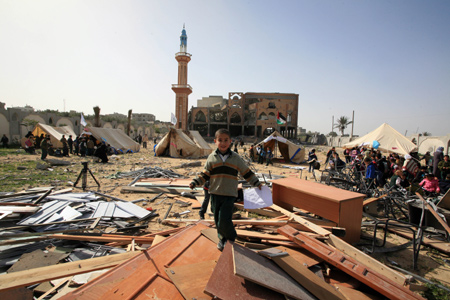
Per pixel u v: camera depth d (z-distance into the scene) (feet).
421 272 12.83
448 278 12.29
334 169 33.68
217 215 10.22
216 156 10.03
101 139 69.97
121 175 36.76
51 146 61.67
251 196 10.89
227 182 9.86
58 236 12.68
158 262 9.18
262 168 55.11
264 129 203.31
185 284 7.61
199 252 10.23
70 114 178.09
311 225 14.42
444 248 14.87
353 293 8.70
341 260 9.67
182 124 173.88
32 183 30.09
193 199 24.41
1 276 7.80
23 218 15.84
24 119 89.40
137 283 7.88
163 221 17.83
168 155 73.82
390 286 8.33
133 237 13.32
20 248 12.22
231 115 205.46
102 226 16.52
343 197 15.03
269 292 7.13
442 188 23.07
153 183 30.09
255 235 12.69
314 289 7.69
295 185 18.48
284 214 17.67
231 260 8.18
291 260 9.09
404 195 21.21
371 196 24.56
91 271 8.92
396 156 37.70
